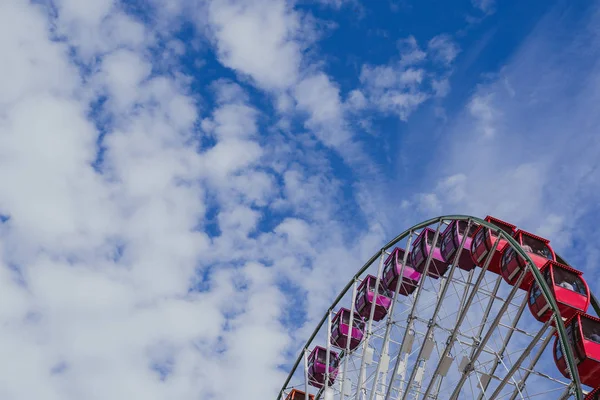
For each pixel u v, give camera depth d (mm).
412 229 45406
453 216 42594
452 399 38125
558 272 39250
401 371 43125
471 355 38531
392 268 49875
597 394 35094
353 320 51094
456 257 41312
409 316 41594
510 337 36688
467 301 39156
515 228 43031
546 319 39000
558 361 38406
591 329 37125
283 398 50312
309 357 51594
